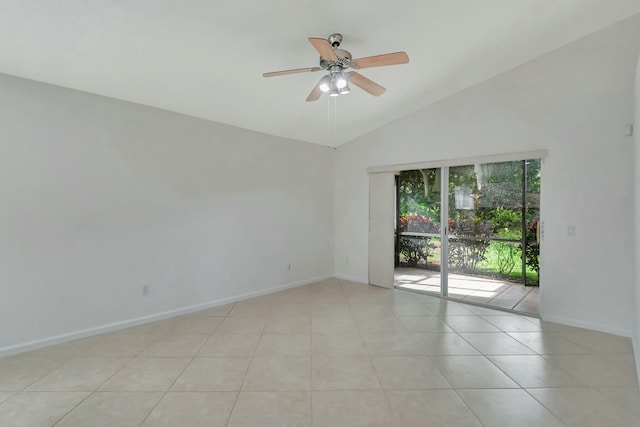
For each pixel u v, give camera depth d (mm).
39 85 2902
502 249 4086
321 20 2561
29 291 2869
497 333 3312
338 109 4309
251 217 4586
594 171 3320
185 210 3895
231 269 4363
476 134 4102
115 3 2131
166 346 3012
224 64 2973
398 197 5090
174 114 3793
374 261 5289
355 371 2562
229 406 2113
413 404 2135
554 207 3561
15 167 2785
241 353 2875
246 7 2299
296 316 3838
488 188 4152
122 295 3414
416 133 4676
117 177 3359
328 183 5727
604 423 1933
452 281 4508
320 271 5613
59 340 3027
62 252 3033
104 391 2279
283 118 4371
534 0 2689
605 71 3242
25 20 2197
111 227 3326
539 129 3637
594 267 3342
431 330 3406
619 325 3217
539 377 2459
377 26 2754
